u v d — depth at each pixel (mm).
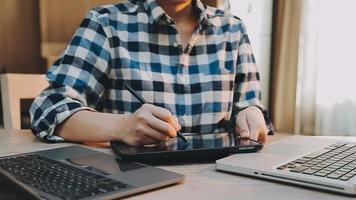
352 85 2029
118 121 782
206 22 1118
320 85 2076
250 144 711
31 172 535
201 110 1063
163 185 511
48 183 482
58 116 843
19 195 400
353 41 2004
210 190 506
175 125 744
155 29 1058
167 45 1065
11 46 1958
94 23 1044
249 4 2148
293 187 523
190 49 1088
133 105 1017
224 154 685
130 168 569
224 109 1091
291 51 2117
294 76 2123
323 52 2053
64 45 1919
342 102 2051
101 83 1029
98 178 510
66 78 953
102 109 1067
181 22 1111
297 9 2076
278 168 566
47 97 900
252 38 2158
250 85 1163
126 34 1050
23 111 1254
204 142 740
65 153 668
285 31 2104
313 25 2059
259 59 2174
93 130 787
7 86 1128
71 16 1918
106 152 727
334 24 2021
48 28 1896
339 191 491
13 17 1944
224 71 1109
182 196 481
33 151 716
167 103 1031
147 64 1040
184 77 1064
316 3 2039
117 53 1031
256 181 552
